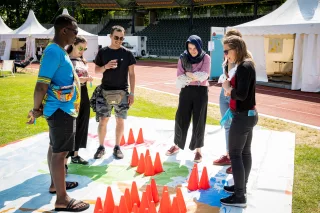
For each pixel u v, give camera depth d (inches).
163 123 289.6
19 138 249.4
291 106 402.3
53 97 135.6
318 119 336.8
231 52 137.7
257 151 219.0
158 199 151.9
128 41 1369.3
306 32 494.6
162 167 192.2
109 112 202.4
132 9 1592.0
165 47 1453.0
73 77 140.2
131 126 280.1
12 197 154.5
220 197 157.4
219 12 1544.0
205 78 187.6
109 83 194.9
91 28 1744.6
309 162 204.8
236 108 140.5
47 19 2052.2
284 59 719.1
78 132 188.1
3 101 391.5
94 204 149.9
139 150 223.0
